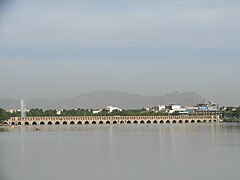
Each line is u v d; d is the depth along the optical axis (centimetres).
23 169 9531
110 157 11844
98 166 9950
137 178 8338
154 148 14725
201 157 11631
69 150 14138
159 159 11250
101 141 18700
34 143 17575
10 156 12262
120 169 9425
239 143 16662
